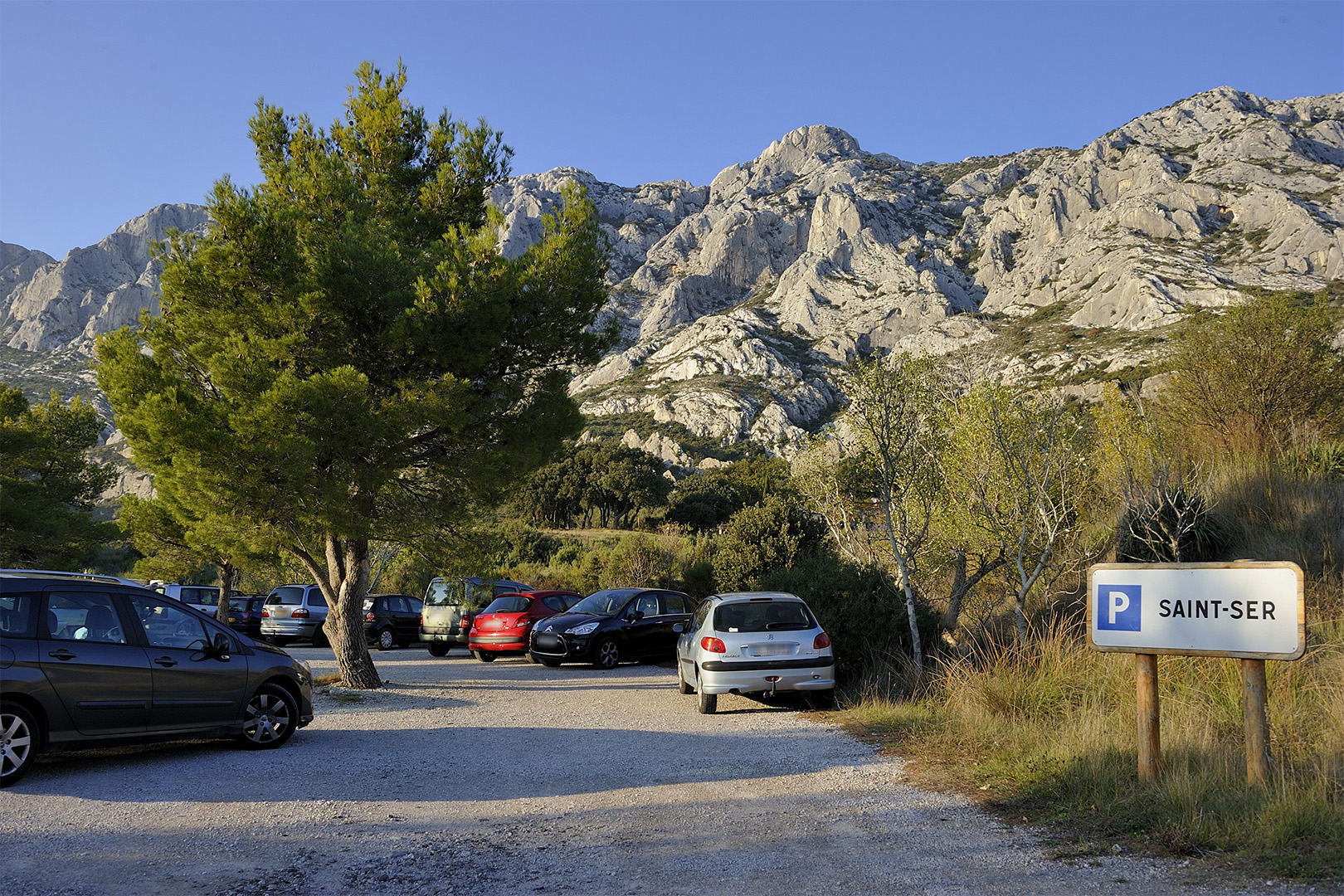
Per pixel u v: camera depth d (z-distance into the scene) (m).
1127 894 4.29
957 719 8.83
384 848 5.36
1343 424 15.40
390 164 14.57
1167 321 101.81
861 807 6.23
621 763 7.93
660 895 4.53
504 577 31.27
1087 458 11.90
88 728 7.27
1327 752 5.99
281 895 4.54
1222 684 7.75
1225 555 11.06
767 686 10.59
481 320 12.16
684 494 76.62
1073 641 9.94
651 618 17.69
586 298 13.41
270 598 24.44
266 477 11.62
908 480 11.93
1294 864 4.41
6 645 6.89
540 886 4.69
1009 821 5.71
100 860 5.07
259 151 14.31
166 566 22.66
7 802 6.35
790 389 148.75
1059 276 148.75
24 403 30.17
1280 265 121.81
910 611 11.34
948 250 188.62
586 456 84.31
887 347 161.25
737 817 6.05
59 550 27.67
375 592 29.97
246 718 8.59
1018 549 10.79
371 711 11.27
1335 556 10.94
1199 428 15.69
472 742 9.05
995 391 11.68
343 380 11.32
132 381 11.47
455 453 13.27
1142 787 5.89
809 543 18.06
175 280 11.84
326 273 11.72
